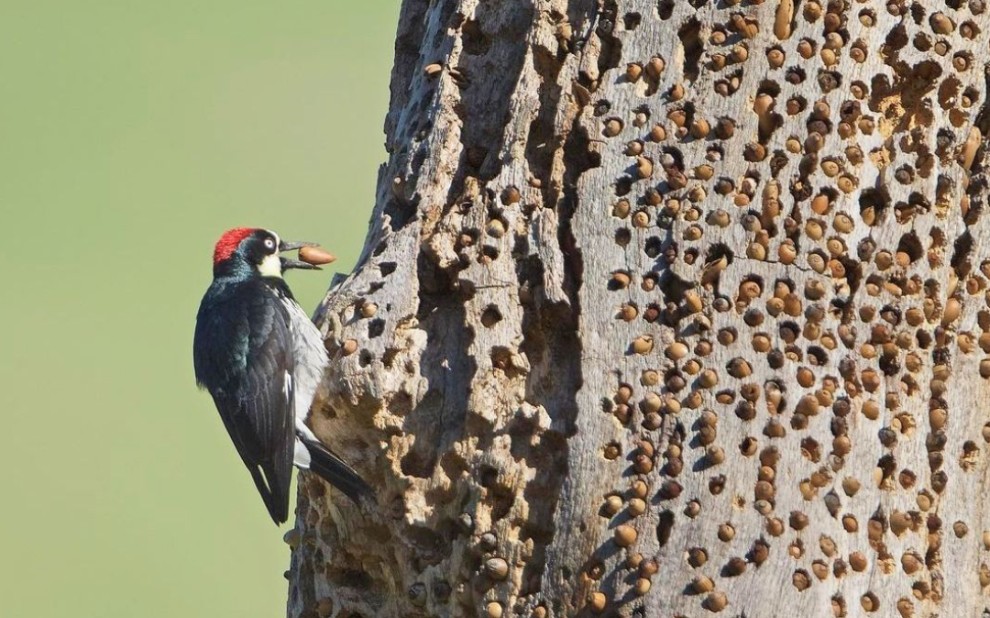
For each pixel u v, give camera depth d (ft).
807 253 36.86
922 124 38.14
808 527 35.22
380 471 39.63
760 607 34.63
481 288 38.63
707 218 37.22
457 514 38.11
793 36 37.93
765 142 37.65
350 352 39.37
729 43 38.09
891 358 37.06
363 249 42.78
